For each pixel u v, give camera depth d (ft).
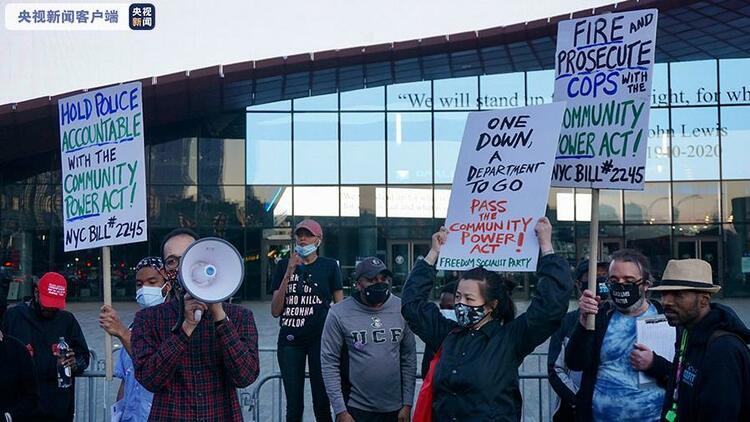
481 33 70.44
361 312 19.02
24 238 91.66
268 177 90.84
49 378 19.79
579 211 88.48
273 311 23.63
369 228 89.71
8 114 71.41
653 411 14.33
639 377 14.48
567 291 13.66
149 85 72.84
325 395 22.99
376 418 18.84
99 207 18.13
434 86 89.51
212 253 12.31
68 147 18.74
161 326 13.38
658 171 88.48
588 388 14.93
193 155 91.25
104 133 18.25
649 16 15.60
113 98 18.17
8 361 15.39
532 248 14.49
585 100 16.31
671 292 12.28
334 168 90.22
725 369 11.48
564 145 16.53
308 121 90.68
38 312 20.22
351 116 90.38
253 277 90.38
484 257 14.94
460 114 89.30
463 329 14.14
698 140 87.97
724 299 85.51
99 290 91.50
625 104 15.76
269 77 76.79
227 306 13.80
